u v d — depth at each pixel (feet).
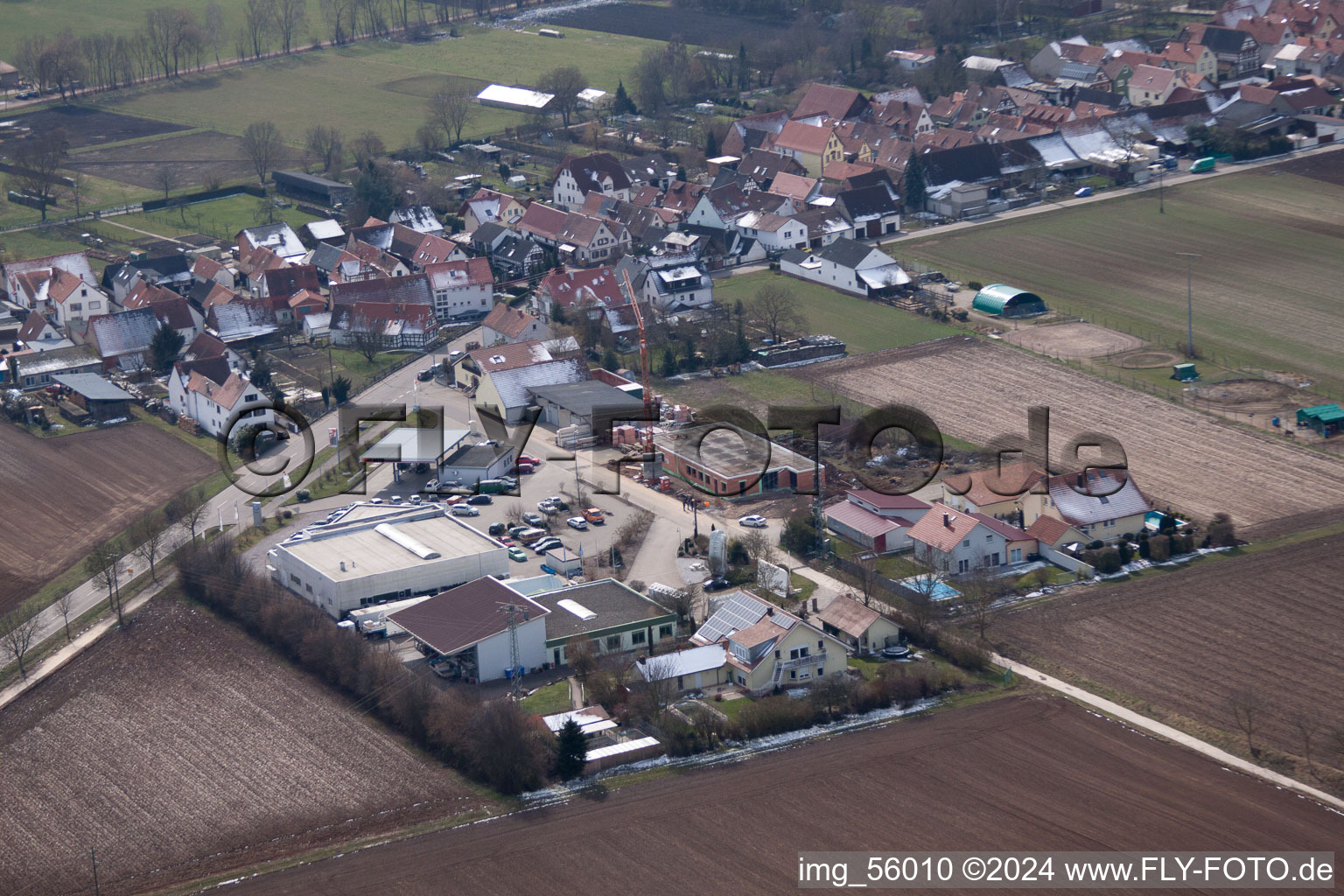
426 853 375.04
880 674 446.60
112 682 464.24
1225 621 477.77
